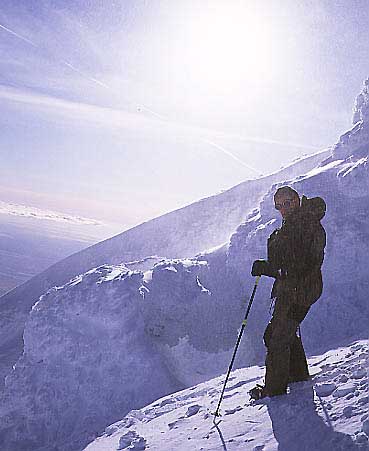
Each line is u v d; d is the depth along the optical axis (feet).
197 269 43.47
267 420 15.35
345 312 36.32
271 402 16.67
